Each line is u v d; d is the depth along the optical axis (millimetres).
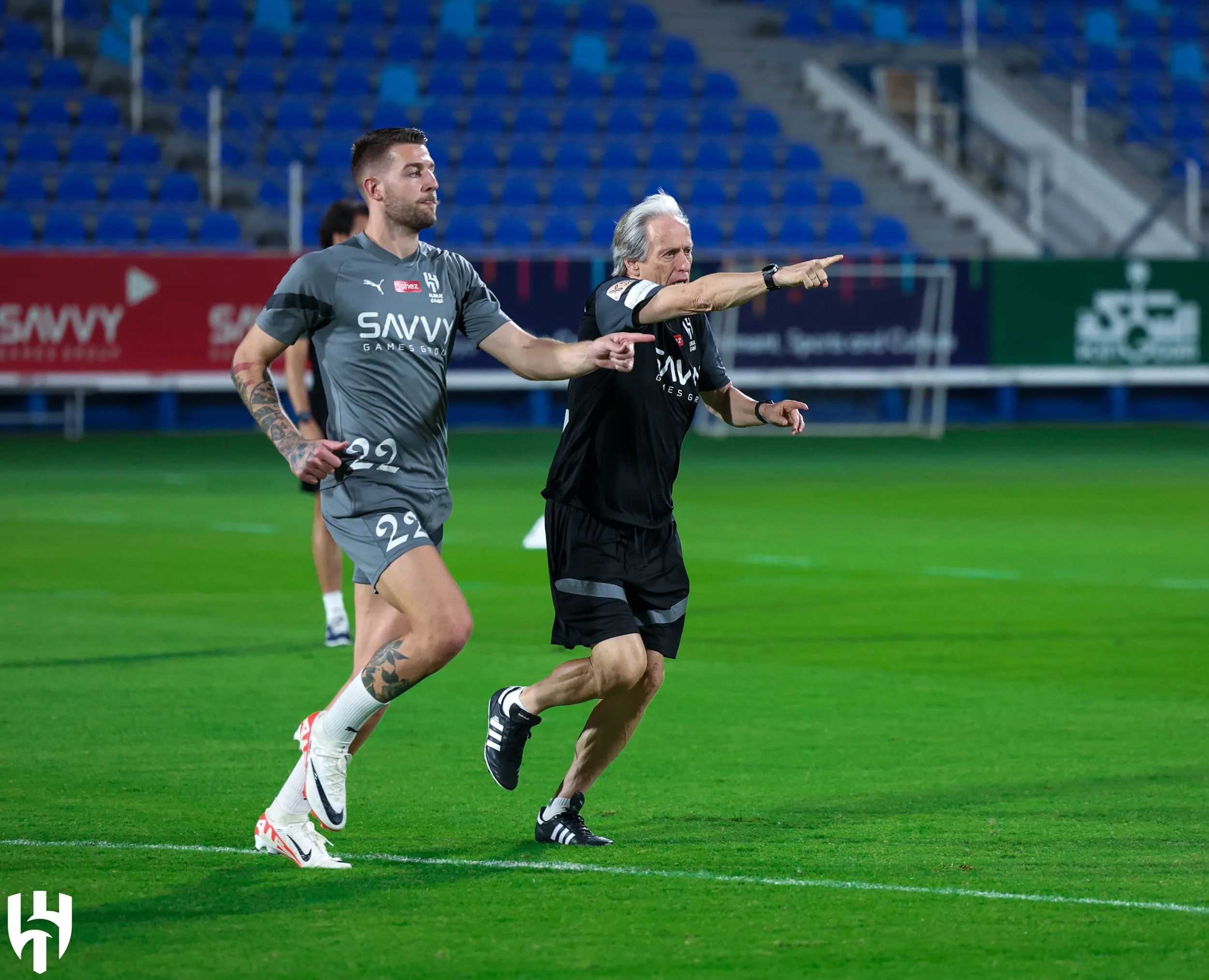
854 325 87625
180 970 14562
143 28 101250
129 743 23859
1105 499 58469
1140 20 121688
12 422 84812
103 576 40562
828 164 105125
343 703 17625
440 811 20312
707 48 112000
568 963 14758
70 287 78625
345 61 103875
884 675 29344
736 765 22844
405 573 17609
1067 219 107250
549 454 75000
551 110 104312
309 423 32031
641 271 18844
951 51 113500
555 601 18828
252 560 43281
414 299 18125
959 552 45406
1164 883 17219
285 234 92875
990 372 89688
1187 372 92250
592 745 18969
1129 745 24078
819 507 56188
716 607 36531
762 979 14398
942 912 16234
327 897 16703
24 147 92062
